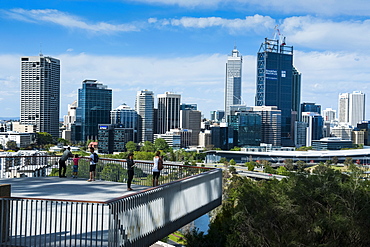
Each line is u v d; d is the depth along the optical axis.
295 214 30.06
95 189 21.64
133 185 23.66
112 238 12.86
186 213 18.69
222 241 30.98
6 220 13.53
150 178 25.75
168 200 16.92
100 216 16.78
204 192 20.94
